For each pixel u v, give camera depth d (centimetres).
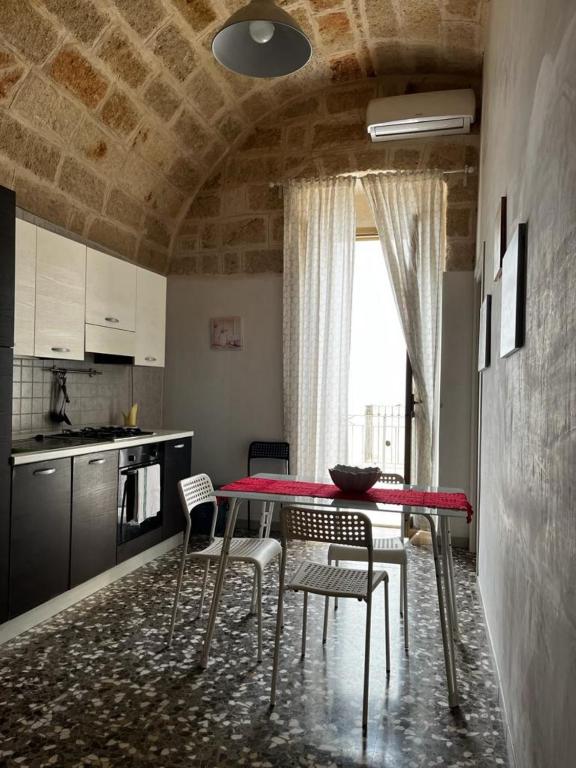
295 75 489
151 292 476
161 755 201
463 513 244
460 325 469
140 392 520
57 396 417
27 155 374
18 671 260
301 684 252
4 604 284
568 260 120
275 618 322
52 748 204
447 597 260
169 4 374
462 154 484
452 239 482
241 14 251
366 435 762
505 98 259
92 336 399
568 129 122
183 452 468
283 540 240
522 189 194
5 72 330
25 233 337
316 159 518
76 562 337
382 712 231
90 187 434
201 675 257
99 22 354
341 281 506
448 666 237
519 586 187
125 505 390
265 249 532
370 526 224
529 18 187
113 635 298
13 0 308
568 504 118
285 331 516
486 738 215
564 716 118
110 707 231
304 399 509
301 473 507
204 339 548
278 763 198
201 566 415
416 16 420
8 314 283
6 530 284
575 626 110
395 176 489
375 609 340
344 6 413
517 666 190
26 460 295
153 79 417
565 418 121
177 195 530
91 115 398
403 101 468
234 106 495
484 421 352
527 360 177
